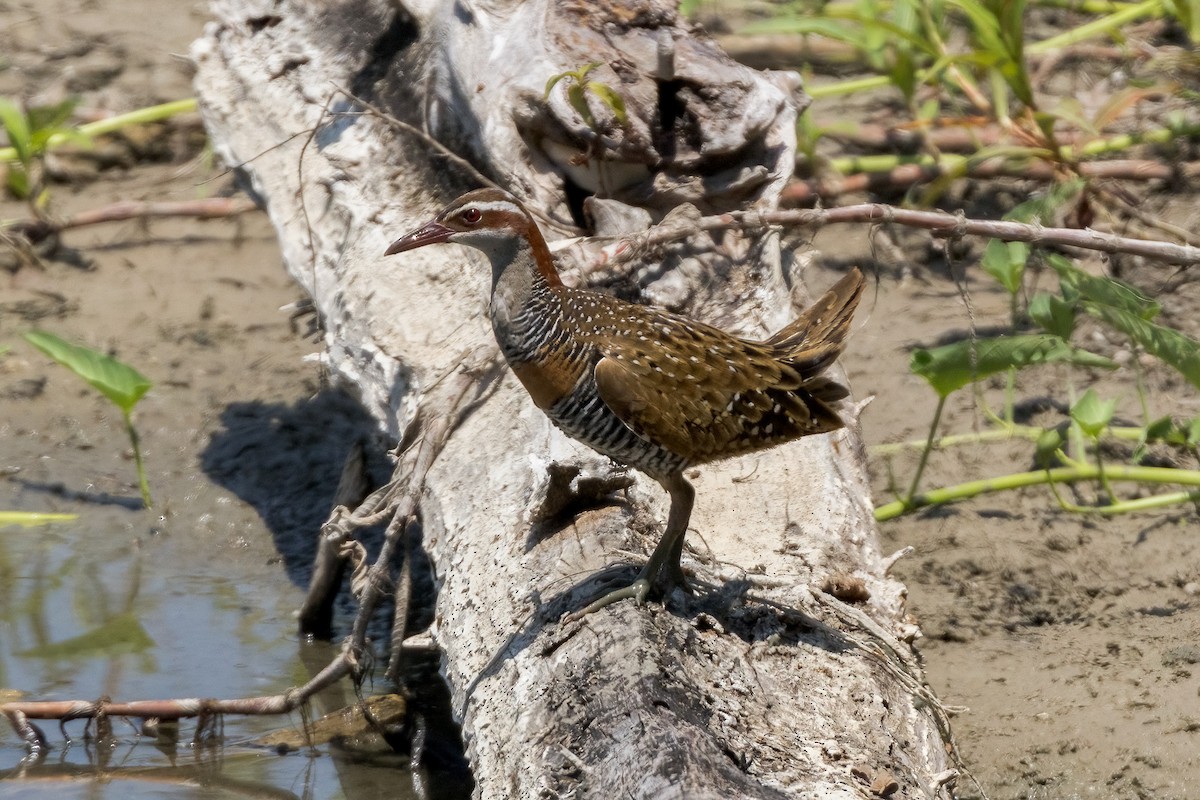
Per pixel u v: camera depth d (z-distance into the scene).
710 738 6.62
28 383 15.37
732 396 8.22
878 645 7.98
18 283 16.58
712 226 11.04
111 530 13.60
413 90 12.62
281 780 10.37
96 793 10.24
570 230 11.47
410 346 10.99
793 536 9.10
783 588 8.36
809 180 15.64
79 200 17.61
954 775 7.33
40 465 14.39
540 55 11.53
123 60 19.19
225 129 13.88
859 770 6.82
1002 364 11.41
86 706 10.64
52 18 19.94
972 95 15.19
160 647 11.94
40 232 16.84
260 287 16.70
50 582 12.91
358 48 13.44
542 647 7.78
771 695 7.38
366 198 12.34
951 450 13.07
